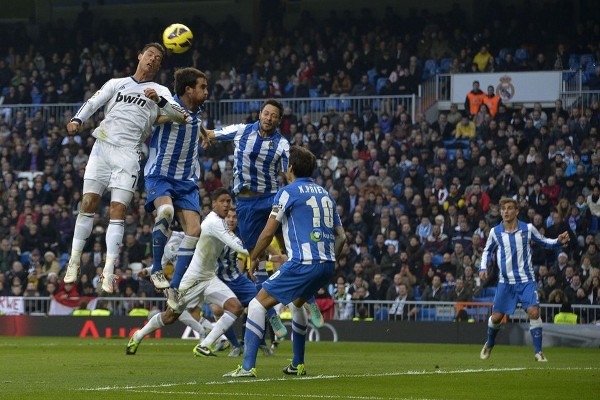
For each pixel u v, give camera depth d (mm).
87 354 28094
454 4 60438
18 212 52531
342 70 58938
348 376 19672
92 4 70000
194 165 20641
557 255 43438
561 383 18609
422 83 57250
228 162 52781
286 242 18656
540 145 48656
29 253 50438
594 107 50562
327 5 66375
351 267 45250
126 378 18922
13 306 45719
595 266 41656
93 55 64312
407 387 17422
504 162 48156
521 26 58656
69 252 50312
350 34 61156
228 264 26906
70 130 19078
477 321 39969
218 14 67938
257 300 18750
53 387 16984
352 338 41188
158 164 20219
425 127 51969
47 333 44062
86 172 19766
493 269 42875
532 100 54438
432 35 59062
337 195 48656
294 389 16719
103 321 43250
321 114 57188
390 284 43000
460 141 52094
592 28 56781
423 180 48688
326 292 43656
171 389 16562
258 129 24078
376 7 65250
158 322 27406
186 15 68375
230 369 21594
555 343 37531
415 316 41812
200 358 26109
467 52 56875
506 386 17891
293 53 60000
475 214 45594
